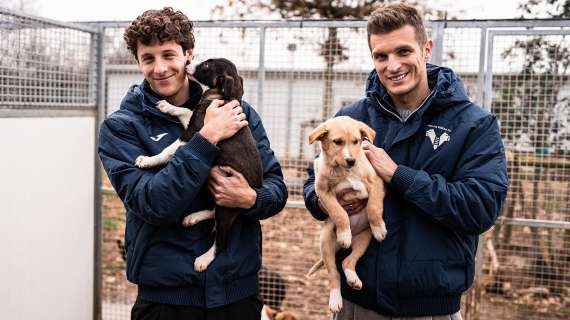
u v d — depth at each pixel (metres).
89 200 4.80
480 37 4.10
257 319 2.88
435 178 2.65
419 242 2.71
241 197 2.65
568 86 4.15
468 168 2.68
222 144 2.76
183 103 2.97
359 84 4.44
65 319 4.56
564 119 4.19
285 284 5.04
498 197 2.62
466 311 4.35
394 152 2.87
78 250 4.70
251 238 2.84
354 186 2.88
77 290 4.71
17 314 4.01
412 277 2.70
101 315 5.00
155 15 2.71
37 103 4.11
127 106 2.85
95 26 4.79
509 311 4.90
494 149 2.67
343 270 2.91
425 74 2.82
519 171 4.33
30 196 4.09
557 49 4.14
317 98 4.54
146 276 2.64
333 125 2.96
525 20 3.99
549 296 4.86
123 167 2.65
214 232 2.76
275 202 2.82
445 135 2.74
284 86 4.59
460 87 2.80
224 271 2.68
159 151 2.74
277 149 4.69
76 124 4.57
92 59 4.77
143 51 2.73
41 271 4.24
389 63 2.71
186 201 2.51
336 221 2.94
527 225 4.22
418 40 2.73
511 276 4.90
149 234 2.64
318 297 5.09
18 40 3.92
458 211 2.59
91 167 4.81
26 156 4.03
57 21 4.25
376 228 2.81
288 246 5.16
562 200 4.27
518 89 4.22
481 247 4.29
